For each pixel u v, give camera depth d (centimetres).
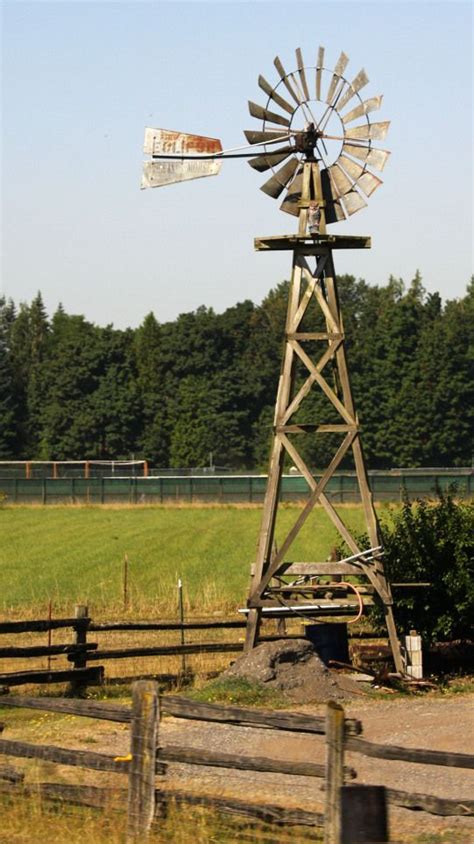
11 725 1827
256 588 2161
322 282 2258
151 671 2294
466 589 2264
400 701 1984
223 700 1938
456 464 12194
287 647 2055
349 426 2183
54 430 13538
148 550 5250
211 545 5503
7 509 8769
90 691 2109
